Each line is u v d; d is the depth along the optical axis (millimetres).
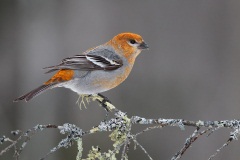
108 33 15250
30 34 15750
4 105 14547
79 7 15695
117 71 9016
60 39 15516
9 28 15812
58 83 8461
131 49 9125
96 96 8969
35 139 12844
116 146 7094
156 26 14961
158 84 14008
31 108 13945
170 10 15008
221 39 14430
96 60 8797
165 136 12820
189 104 13469
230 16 14492
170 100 13648
